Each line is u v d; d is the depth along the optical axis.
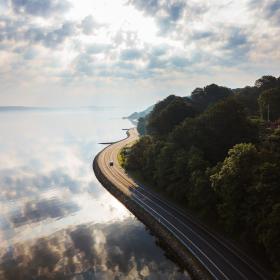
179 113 148.75
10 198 137.12
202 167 97.00
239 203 75.62
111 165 180.75
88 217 113.75
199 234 87.06
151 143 152.12
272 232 60.81
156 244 91.44
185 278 73.81
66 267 79.69
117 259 83.25
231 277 67.00
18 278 75.44
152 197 121.81
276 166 71.19
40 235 98.94
